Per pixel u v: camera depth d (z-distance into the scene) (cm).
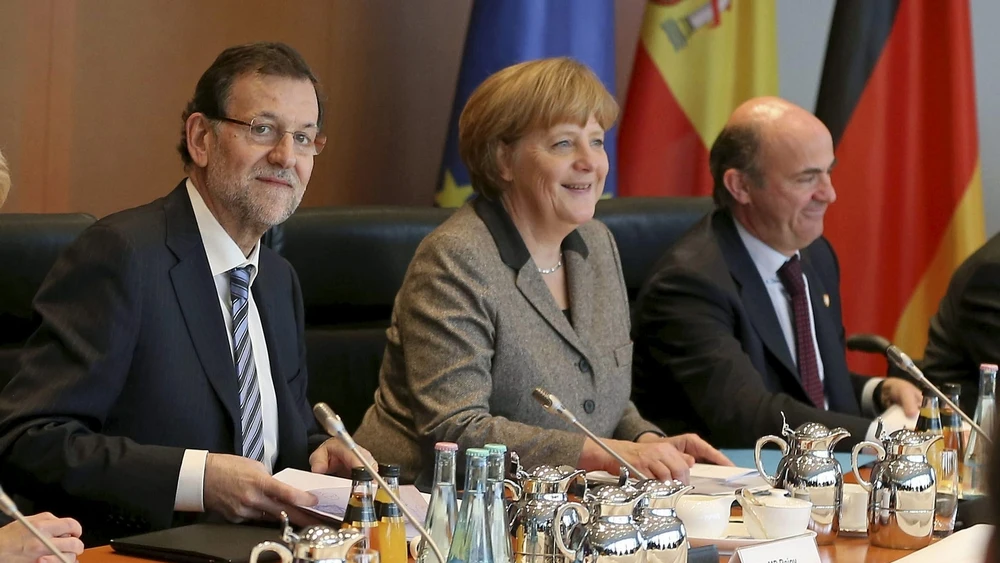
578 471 566
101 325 684
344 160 1349
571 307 835
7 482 671
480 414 757
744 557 516
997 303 1077
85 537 680
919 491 599
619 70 1499
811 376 1030
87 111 1135
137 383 698
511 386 790
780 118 1023
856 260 1370
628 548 476
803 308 1041
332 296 968
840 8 1381
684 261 1009
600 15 1266
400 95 1394
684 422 1007
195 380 711
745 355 976
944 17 1377
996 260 1082
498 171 825
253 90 737
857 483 680
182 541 550
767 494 599
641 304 1030
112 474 645
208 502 633
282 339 796
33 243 816
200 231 739
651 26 1345
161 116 1191
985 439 220
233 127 735
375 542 502
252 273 767
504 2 1231
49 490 654
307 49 1300
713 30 1344
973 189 1373
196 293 720
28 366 686
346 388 973
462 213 826
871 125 1366
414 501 569
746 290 1011
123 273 693
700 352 974
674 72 1341
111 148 1155
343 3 1330
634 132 1340
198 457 641
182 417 703
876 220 1370
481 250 793
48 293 703
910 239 1384
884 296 1384
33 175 1102
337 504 593
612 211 1100
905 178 1379
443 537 498
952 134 1370
